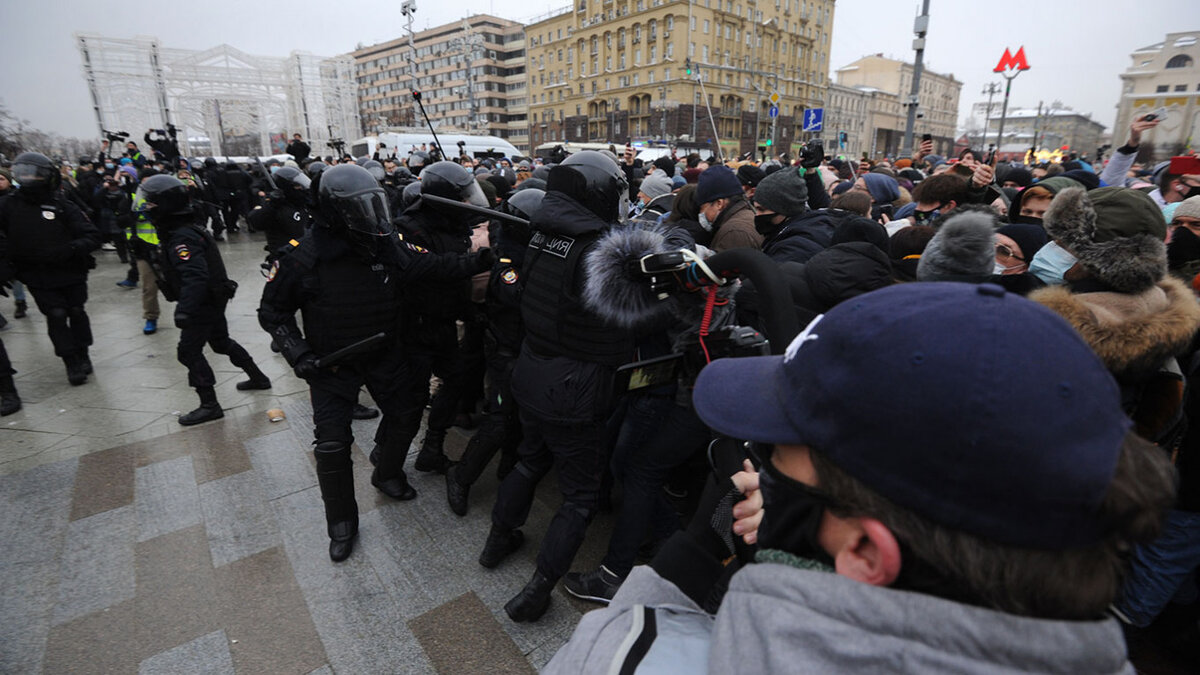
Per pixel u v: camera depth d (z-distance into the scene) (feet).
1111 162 12.89
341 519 8.48
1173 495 1.46
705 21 180.14
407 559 8.54
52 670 6.70
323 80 134.51
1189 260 7.39
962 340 1.38
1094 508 1.31
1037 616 1.42
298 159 33.09
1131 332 4.77
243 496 10.07
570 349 6.55
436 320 9.71
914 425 1.41
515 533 8.71
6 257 13.61
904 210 13.71
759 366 2.17
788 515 1.94
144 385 14.99
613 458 7.82
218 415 12.98
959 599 1.52
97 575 8.17
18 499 9.95
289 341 8.14
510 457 9.75
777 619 1.60
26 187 13.52
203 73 120.57
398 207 16.29
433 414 10.59
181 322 11.99
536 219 6.64
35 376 15.62
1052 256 6.06
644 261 3.76
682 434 6.81
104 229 29.63
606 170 6.70
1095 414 1.35
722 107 191.01
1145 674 6.72
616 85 202.69
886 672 1.44
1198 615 7.15
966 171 13.71
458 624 7.39
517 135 290.97
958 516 1.38
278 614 7.52
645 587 2.48
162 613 7.53
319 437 8.29
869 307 1.64
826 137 228.02
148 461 11.20
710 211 10.59
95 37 110.22
